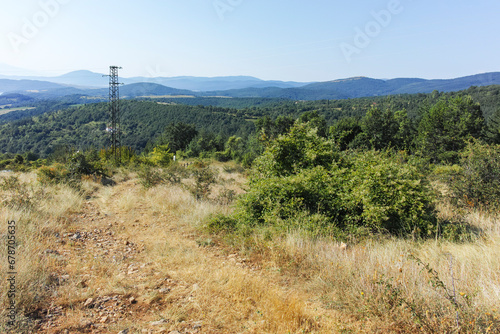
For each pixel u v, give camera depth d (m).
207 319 2.92
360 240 5.31
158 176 12.11
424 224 5.33
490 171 7.03
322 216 5.82
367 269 3.74
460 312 2.64
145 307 3.11
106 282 3.60
